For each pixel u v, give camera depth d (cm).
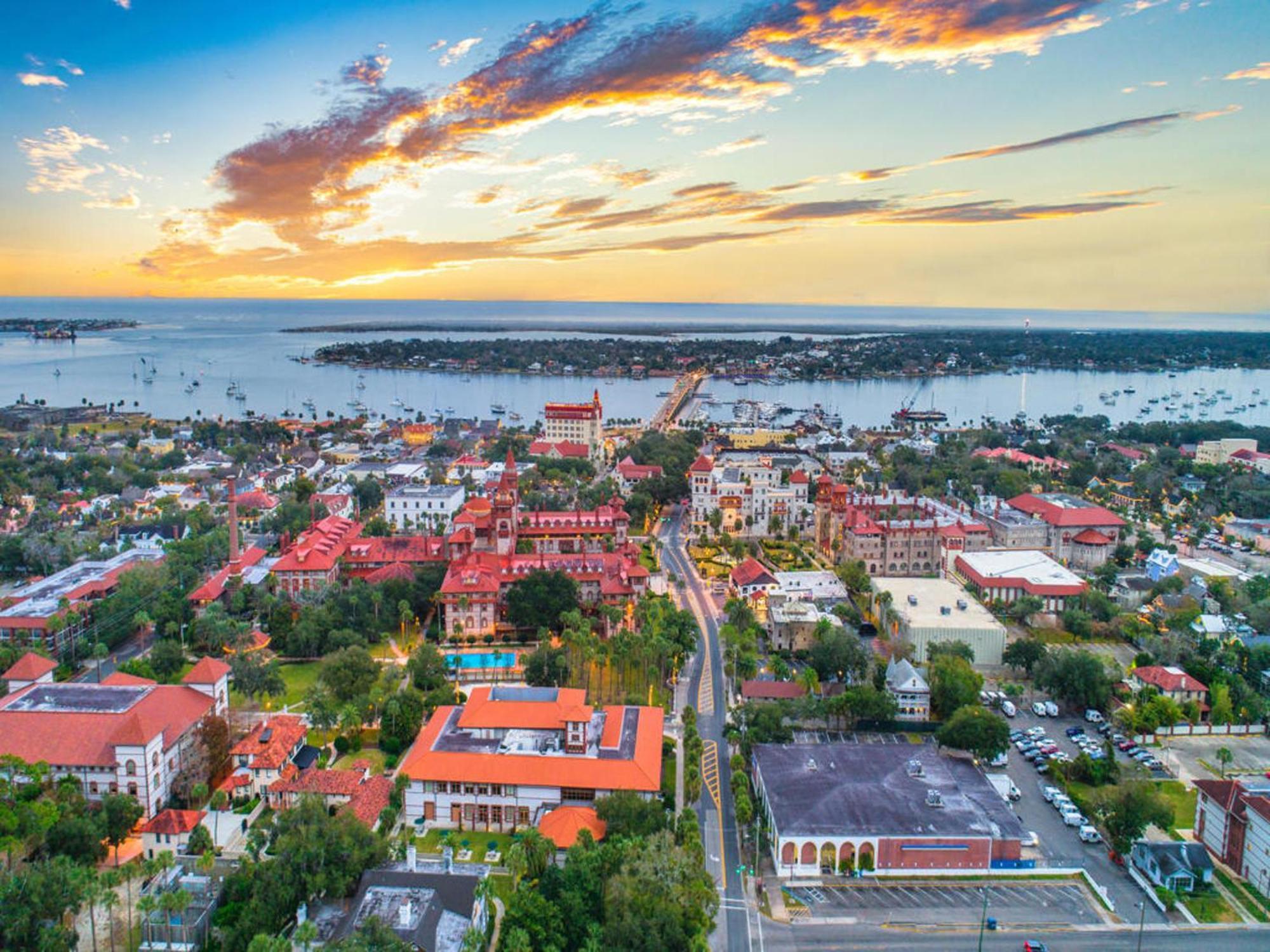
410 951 13600
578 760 19512
